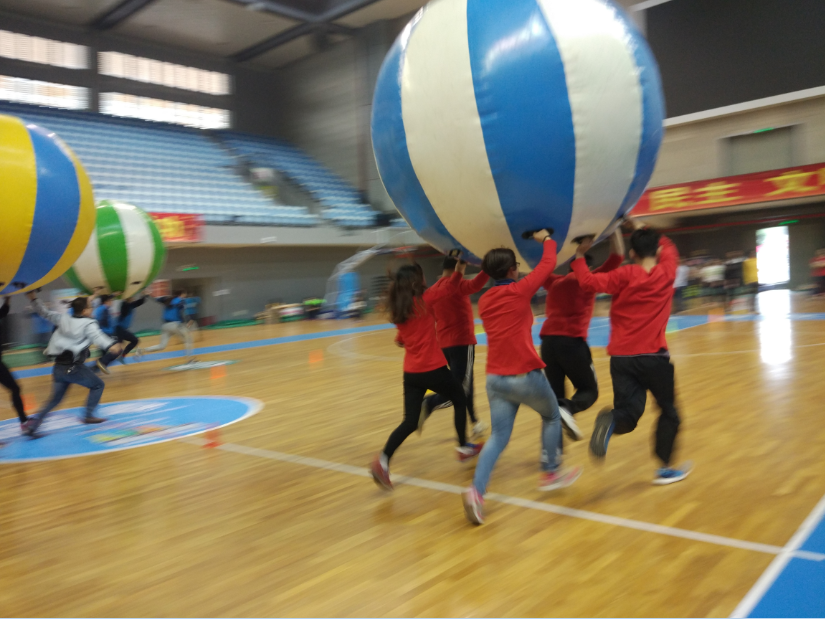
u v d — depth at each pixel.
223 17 20.50
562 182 2.97
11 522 3.62
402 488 3.91
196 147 22.38
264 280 20.00
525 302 3.22
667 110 18.80
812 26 16.11
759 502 3.35
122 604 2.60
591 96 2.89
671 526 3.10
